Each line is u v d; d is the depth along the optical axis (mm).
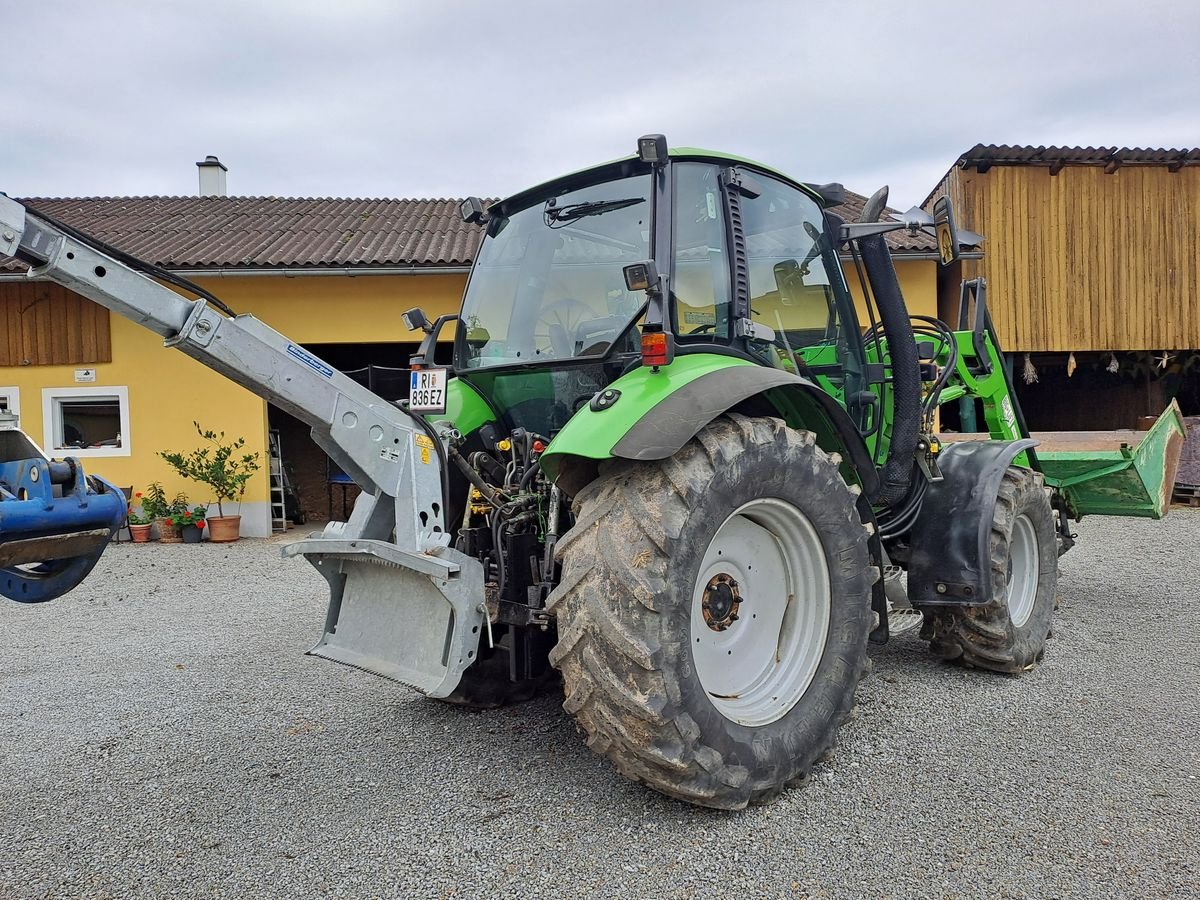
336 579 3170
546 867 2311
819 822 2545
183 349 2525
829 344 3686
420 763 3064
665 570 2402
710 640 2791
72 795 2846
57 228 2316
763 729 2678
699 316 3035
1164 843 2375
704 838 2455
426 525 2850
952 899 2127
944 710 3518
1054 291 10961
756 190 3268
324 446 2916
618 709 2412
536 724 3465
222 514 9867
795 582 2996
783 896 2156
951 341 4621
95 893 2229
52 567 2531
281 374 2633
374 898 2180
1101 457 5293
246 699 3869
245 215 12594
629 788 2809
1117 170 10906
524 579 2992
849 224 3840
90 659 4641
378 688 4008
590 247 3197
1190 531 8781
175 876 2309
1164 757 2973
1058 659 4242
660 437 2439
